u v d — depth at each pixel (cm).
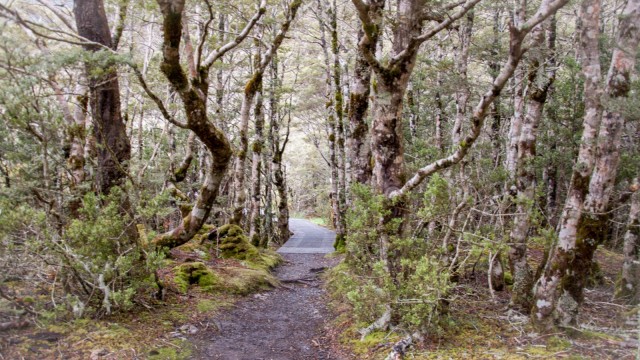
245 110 1317
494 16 1345
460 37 1105
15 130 552
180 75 596
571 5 874
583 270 553
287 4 1293
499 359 490
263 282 1016
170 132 1505
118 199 636
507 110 1415
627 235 781
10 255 522
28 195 546
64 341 507
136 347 538
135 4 846
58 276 576
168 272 902
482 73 1370
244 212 2275
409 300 541
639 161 807
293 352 616
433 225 615
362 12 544
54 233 543
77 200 608
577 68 906
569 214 549
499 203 689
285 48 1811
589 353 494
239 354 595
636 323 608
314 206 5519
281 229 2206
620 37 531
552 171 1421
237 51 1780
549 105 1137
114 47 748
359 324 640
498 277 810
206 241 1264
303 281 1109
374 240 610
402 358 513
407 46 563
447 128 1499
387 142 608
